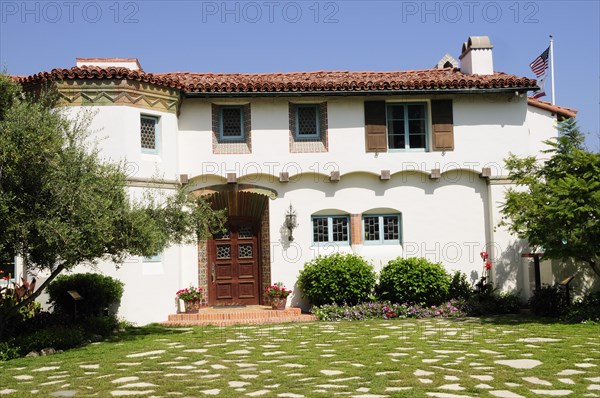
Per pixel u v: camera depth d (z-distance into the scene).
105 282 16.94
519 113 20.89
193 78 21.16
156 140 18.86
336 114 20.45
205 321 17.88
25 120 12.70
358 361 11.34
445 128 20.64
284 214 20.23
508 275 20.36
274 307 19.28
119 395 9.11
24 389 9.66
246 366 11.10
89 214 12.85
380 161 20.42
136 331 16.33
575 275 19.38
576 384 9.27
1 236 12.38
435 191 20.73
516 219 17.70
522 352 12.02
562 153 18.27
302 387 9.35
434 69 23.25
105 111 17.78
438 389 9.09
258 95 19.77
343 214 20.61
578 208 15.59
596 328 15.20
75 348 13.57
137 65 20.92
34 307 16.00
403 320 18.05
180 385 9.66
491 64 21.86
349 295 19.17
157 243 14.31
